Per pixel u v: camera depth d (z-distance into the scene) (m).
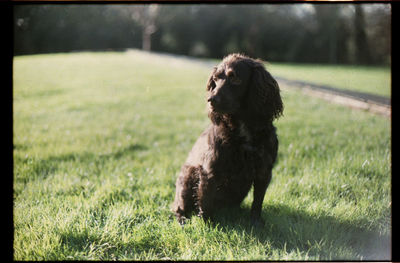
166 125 6.70
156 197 3.49
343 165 3.90
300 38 24.36
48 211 3.03
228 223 2.95
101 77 13.26
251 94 2.85
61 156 4.70
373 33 19.53
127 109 8.09
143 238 2.73
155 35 27.89
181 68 16.34
